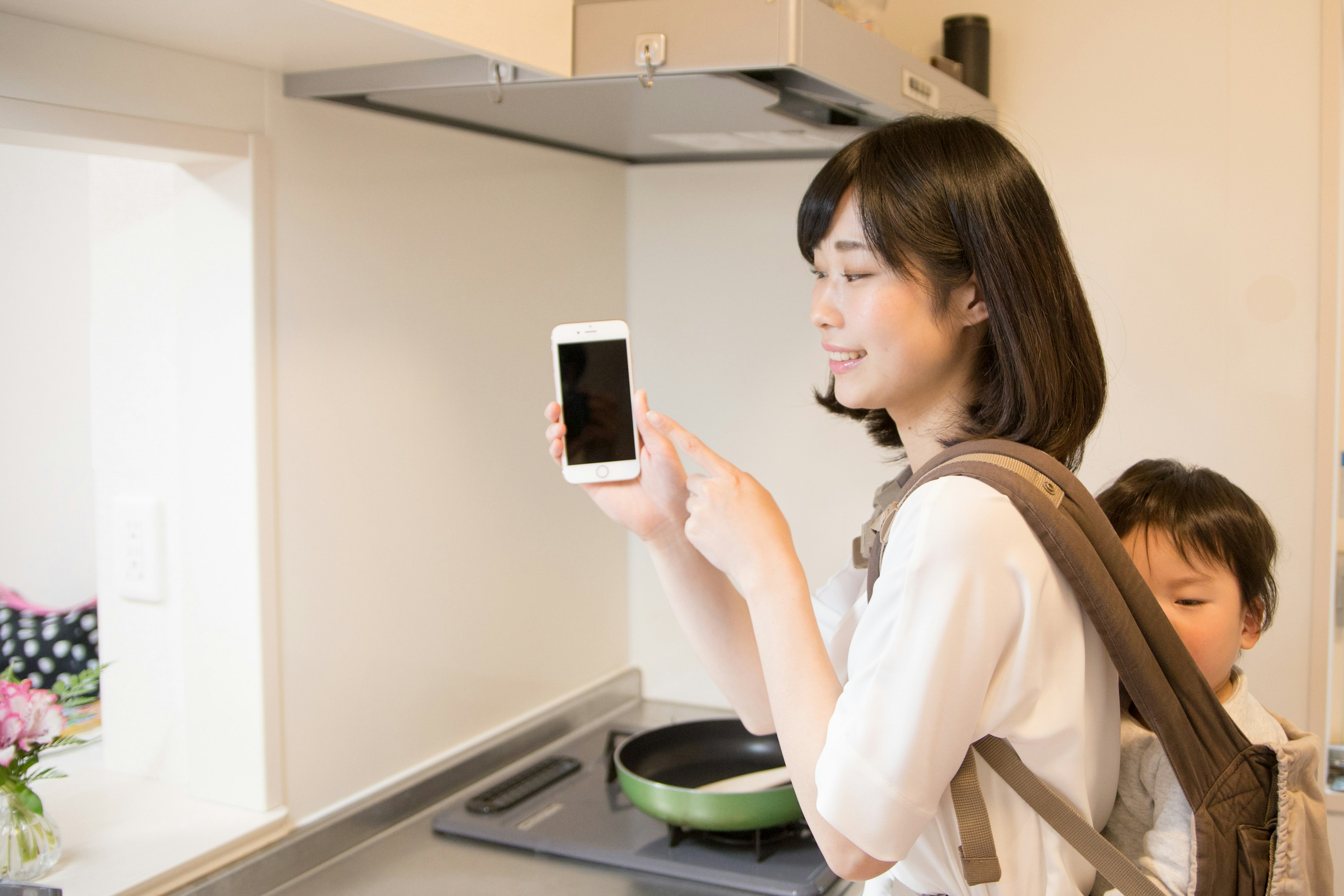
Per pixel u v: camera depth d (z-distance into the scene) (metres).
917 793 0.66
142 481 1.29
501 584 1.59
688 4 1.03
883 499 0.96
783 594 0.76
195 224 1.20
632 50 1.05
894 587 0.68
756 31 1.00
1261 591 0.93
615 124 1.41
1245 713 0.91
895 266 0.72
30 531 2.01
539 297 1.65
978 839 0.70
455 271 1.47
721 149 1.68
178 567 1.27
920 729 0.65
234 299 1.18
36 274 1.96
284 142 1.20
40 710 1.06
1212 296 1.56
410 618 1.42
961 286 0.73
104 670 1.33
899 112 1.27
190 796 1.27
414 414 1.41
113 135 1.04
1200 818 0.72
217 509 1.22
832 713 0.72
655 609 1.91
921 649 0.66
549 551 1.70
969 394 0.78
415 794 1.41
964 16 1.59
